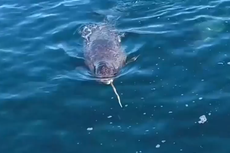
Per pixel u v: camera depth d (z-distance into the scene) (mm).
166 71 14148
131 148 11633
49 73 14531
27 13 18188
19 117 12875
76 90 13656
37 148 11820
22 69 14812
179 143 11703
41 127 12477
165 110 12711
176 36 15805
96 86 13742
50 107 13133
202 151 11453
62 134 12188
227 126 12117
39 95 13602
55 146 11844
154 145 11688
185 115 12523
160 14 17438
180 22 16734
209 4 17828
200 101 12938
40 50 15703
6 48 15961
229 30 15992
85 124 12438
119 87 13609
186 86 13523
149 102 13008
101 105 13016
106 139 11930
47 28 17000
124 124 12344
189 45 15266
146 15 17453
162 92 13344
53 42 16109
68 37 16297
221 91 13258
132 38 15781
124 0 18594
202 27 16266
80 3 18703
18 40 16391
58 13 17984
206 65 14273
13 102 13414
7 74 14609
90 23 17000
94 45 15000
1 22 17609
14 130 12438
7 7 18766
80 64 14773
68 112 12891
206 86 13469
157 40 15617
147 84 13664
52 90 13742
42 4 18844
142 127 12219
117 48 14938
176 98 13102
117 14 17625
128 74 14070
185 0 18281
